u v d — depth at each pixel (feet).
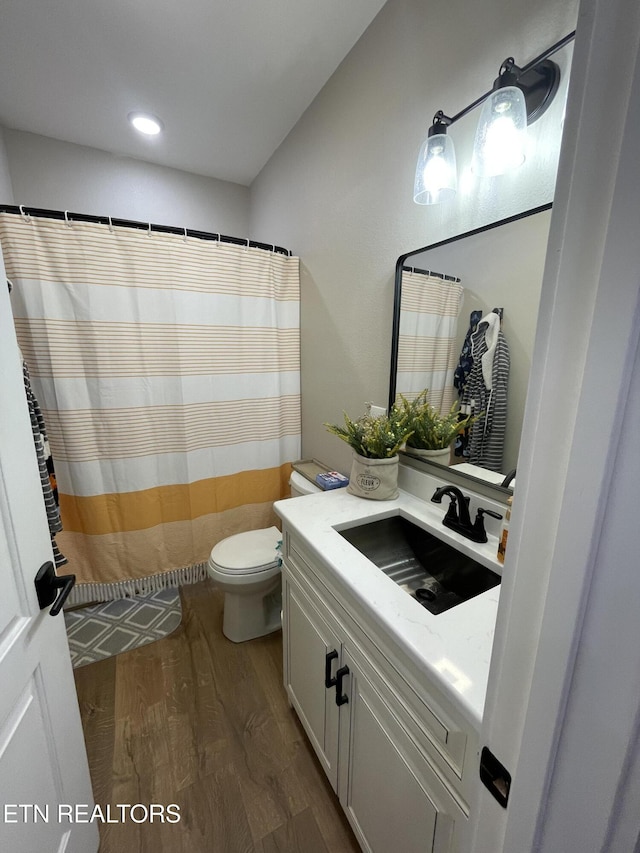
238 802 3.64
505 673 1.29
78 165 7.05
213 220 8.45
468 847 1.64
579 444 0.95
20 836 2.21
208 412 6.45
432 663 2.07
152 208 7.79
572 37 2.52
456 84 3.37
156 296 5.73
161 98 5.71
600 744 0.98
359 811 3.04
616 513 0.89
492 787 1.39
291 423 7.27
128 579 6.50
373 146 4.48
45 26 4.42
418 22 3.71
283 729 4.34
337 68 5.04
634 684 0.89
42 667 2.52
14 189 6.70
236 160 7.51
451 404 3.81
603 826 1.00
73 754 2.89
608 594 0.93
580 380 0.96
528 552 1.16
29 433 2.48
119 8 4.20
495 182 3.14
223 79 5.28
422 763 2.23
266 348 6.72
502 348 3.24
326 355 6.00
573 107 0.94
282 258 6.54
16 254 4.95
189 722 4.41
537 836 1.18
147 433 6.09
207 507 6.80
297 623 3.95
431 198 3.54
